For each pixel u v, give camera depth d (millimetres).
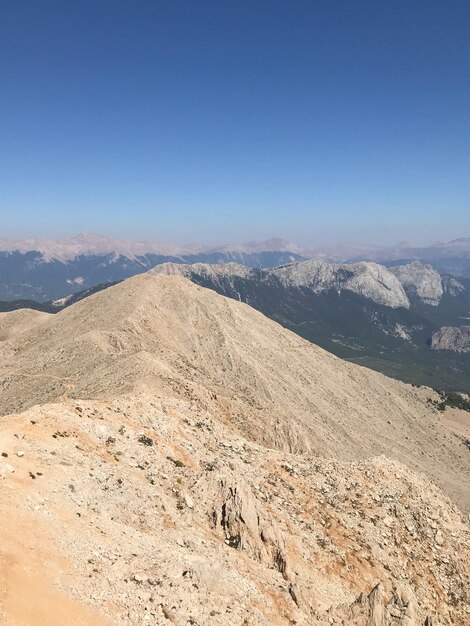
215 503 42750
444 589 53156
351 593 43375
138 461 44094
